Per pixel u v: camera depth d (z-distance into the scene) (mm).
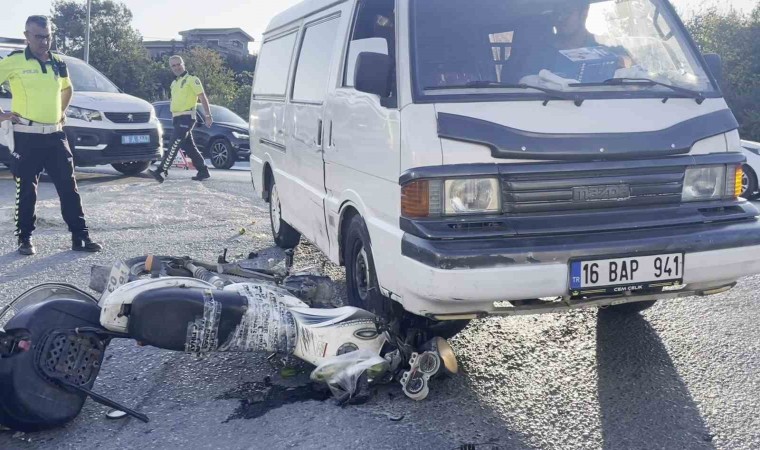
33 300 3963
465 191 3852
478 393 4047
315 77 5863
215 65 54844
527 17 4676
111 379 4297
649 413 3799
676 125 4160
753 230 4051
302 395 4035
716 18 23812
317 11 6172
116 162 12570
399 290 4047
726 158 4191
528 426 3672
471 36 4477
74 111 12172
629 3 4992
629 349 4668
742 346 4684
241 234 8328
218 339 3760
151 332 3676
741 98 22016
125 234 8297
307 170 6027
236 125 18172
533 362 4480
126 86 59375
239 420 3762
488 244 3740
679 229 3980
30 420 3516
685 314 5328
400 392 4035
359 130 4664
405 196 3926
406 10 4469
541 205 3906
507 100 4055
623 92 4250
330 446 3467
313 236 6023
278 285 4715
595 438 3547
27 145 7066
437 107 4004
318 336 3977
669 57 4758
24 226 7223
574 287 3789
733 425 3664
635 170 4008
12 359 3488
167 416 3828
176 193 11305
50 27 7027
